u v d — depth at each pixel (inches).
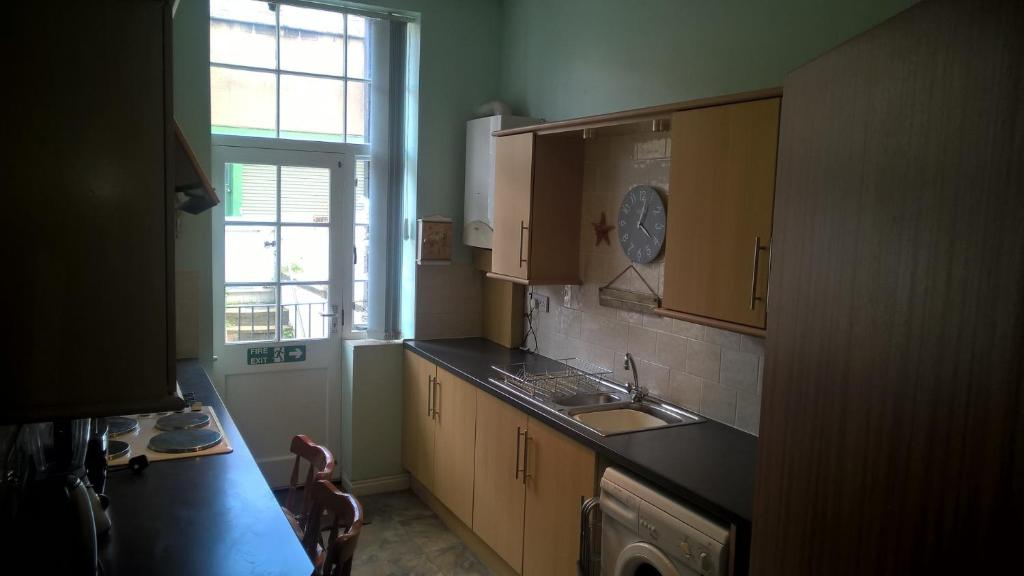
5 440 58.9
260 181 161.5
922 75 37.9
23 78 43.1
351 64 168.1
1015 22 31.5
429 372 157.3
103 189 45.5
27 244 43.9
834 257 46.9
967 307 34.2
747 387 106.7
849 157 45.2
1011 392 31.4
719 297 95.1
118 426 101.7
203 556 67.1
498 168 147.7
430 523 156.1
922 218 37.7
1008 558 31.3
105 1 44.7
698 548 78.7
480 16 171.5
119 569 63.9
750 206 90.0
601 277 137.9
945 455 35.4
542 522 114.5
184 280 148.3
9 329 43.9
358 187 173.2
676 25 119.3
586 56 142.6
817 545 48.0
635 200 126.3
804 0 96.9
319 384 173.3
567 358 148.8
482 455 134.1
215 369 160.9
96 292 45.9
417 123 166.7
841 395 45.6
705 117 96.7
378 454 172.6
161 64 46.4
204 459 93.0
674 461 92.6
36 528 57.5
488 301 174.7
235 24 156.1
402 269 176.9
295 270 167.5
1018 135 31.3
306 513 97.3
